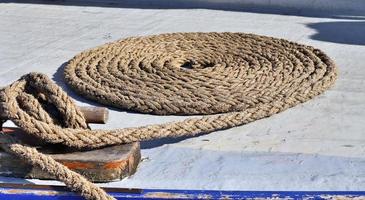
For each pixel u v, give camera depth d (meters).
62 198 3.19
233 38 5.96
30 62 5.54
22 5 7.70
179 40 5.90
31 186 3.24
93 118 3.55
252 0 7.57
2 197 3.22
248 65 5.20
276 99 4.42
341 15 7.23
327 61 5.23
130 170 3.48
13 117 3.31
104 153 3.44
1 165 3.43
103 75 4.93
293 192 3.19
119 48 5.62
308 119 4.27
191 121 3.86
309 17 7.15
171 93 4.54
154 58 5.39
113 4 7.78
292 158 3.71
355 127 4.17
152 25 6.80
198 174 3.53
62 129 3.41
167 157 3.73
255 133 4.05
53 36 6.37
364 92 4.78
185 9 7.54
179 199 3.16
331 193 3.18
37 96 3.52
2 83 5.04
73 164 3.37
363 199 3.13
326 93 4.73
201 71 5.04
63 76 5.05
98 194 3.10
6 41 6.18
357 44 6.03
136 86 4.69
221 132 4.06
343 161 3.68
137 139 3.57
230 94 4.50
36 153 3.25
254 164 3.64
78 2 7.86
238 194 3.18
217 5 7.67
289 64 5.16
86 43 6.10
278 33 6.45
